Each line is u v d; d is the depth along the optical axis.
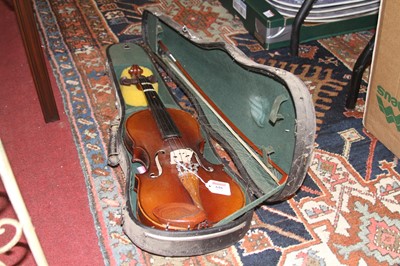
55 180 1.51
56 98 1.84
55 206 1.43
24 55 2.08
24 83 1.93
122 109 1.57
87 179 1.50
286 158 1.27
